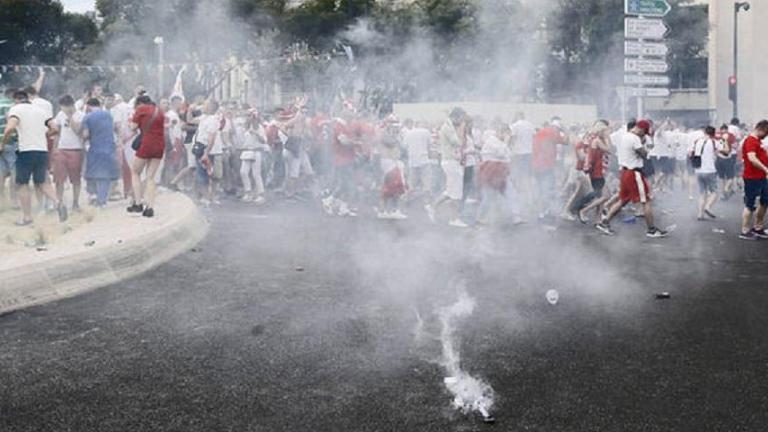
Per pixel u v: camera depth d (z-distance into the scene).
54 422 3.89
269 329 5.56
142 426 3.85
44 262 6.50
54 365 4.76
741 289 7.14
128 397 4.23
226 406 4.11
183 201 11.35
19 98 9.30
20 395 4.26
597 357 5.00
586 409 4.09
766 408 4.13
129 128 12.14
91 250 7.06
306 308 6.16
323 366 4.76
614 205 11.12
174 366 4.74
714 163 13.16
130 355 4.95
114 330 5.51
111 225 8.81
